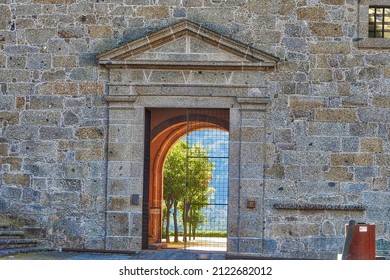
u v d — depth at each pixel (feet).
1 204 78.33
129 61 77.61
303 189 76.38
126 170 77.36
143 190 78.23
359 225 56.08
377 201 76.18
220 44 77.10
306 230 75.92
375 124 76.79
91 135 78.13
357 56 77.46
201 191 103.86
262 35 77.82
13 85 79.05
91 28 78.89
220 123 88.89
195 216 104.27
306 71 77.41
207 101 77.77
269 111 77.20
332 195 76.28
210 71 77.71
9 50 79.41
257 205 76.23
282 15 77.92
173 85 77.71
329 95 77.15
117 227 77.05
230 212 76.59
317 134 76.79
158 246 87.76
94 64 78.59
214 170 100.37
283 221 76.13
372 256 55.77
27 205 78.13
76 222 77.51
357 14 77.82
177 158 134.92
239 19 78.13
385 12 78.74
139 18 78.69
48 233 77.61
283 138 76.84
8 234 75.56
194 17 78.33
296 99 77.15
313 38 77.61
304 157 76.64
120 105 77.92
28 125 78.64
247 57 77.05
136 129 77.92
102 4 79.00
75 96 78.54
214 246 97.25
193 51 77.56
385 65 77.30
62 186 77.92
